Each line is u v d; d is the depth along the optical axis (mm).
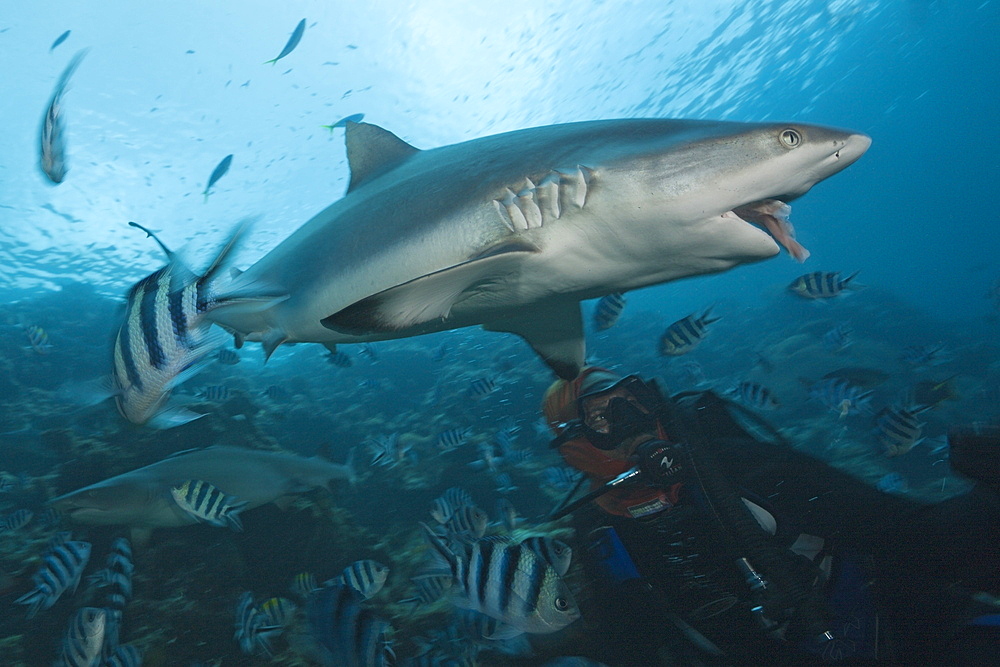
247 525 5801
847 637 1652
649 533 2043
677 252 2416
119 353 1581
